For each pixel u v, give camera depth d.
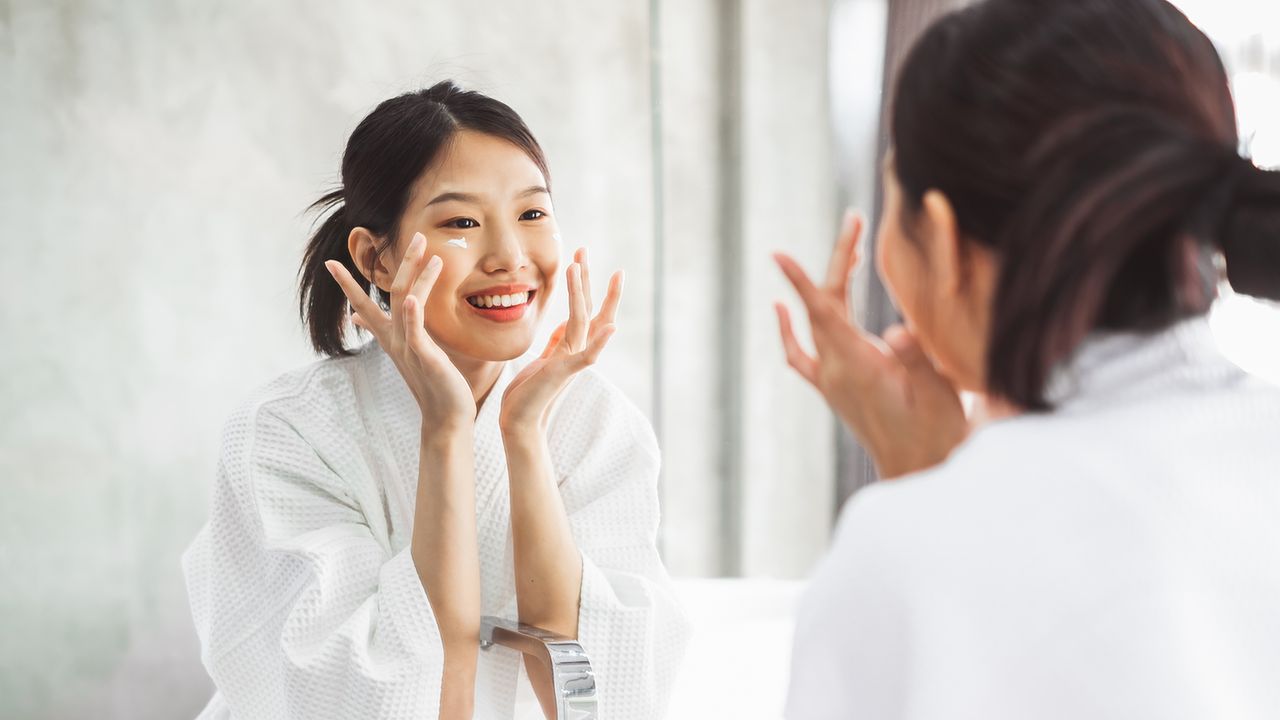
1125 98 0.65
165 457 2.41
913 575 0.64
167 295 2.41
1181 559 0.61
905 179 0.72
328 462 1.25
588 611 1.20
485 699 1.24
